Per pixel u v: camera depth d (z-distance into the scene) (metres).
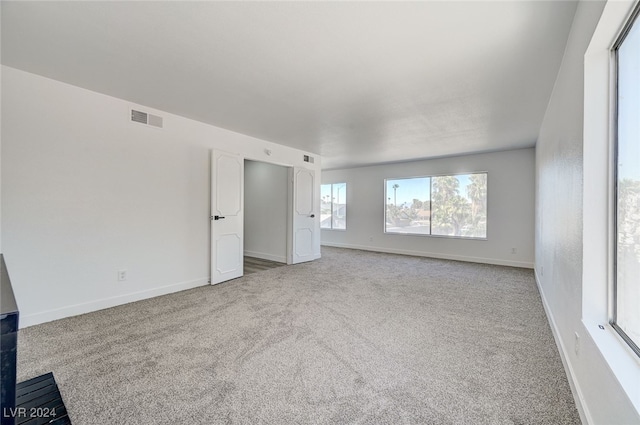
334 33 1.91
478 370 1.93
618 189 1.40
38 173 2.60
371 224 7.43
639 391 0.96
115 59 2.28
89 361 2.00
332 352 2.16
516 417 1.50
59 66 2.41
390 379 1.83
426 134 4.37
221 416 1.50
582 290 1.51
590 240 1.49
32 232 2.57
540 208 3.93
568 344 1.87
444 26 1.82
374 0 1.59
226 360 2.04
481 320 2.79
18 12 1.72
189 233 3.80
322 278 4.45
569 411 1.54
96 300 2.96
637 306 1.20
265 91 2.85
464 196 6.07
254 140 4.68
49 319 2.67
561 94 2.25
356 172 7.70
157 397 1.64
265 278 4.44
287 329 2.56
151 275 3.42
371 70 2.41
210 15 1.74
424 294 3.62
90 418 1.47
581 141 1.59
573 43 1.78
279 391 1.70
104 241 3.02
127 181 3.19
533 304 3.26
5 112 2.43
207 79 2.61
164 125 3.49
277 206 5.92
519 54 2.14
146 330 2.51
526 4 1.61
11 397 0.90
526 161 5.35
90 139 2.90
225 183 4.15
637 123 1.20
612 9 1.19
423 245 6.58
